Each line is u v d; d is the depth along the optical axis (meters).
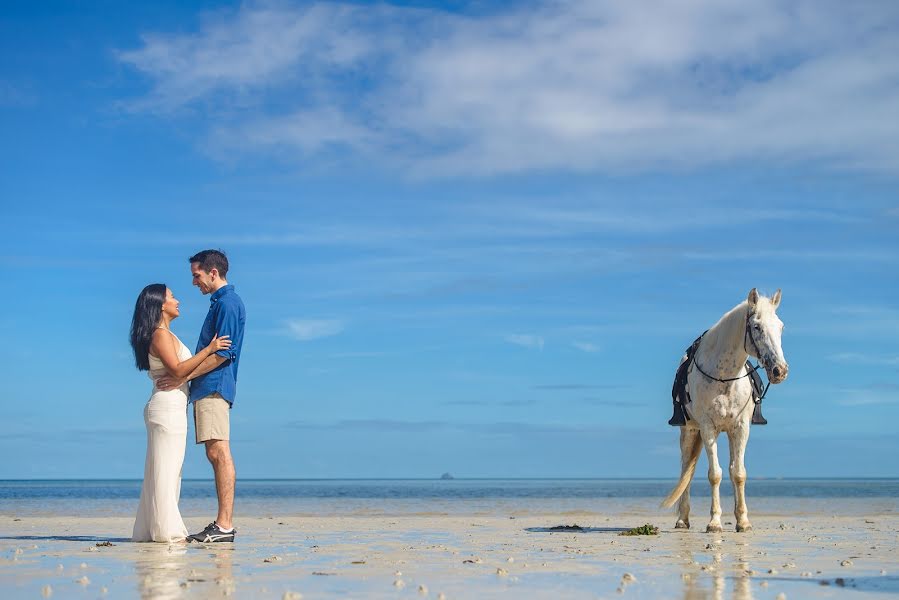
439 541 9.53
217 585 5.46
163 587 5.35
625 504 27.97
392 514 19.67
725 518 15.87
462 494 49.09
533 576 6.15
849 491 56.19
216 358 8.36
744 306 10.09
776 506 24.78
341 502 31.56
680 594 5.24
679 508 11.84
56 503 28.27
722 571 6.46
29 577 5.82
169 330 8.59
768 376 9.62
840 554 7.95
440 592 5.30
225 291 8.60
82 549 7.90
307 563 6.87
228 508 8.68
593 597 5.12
